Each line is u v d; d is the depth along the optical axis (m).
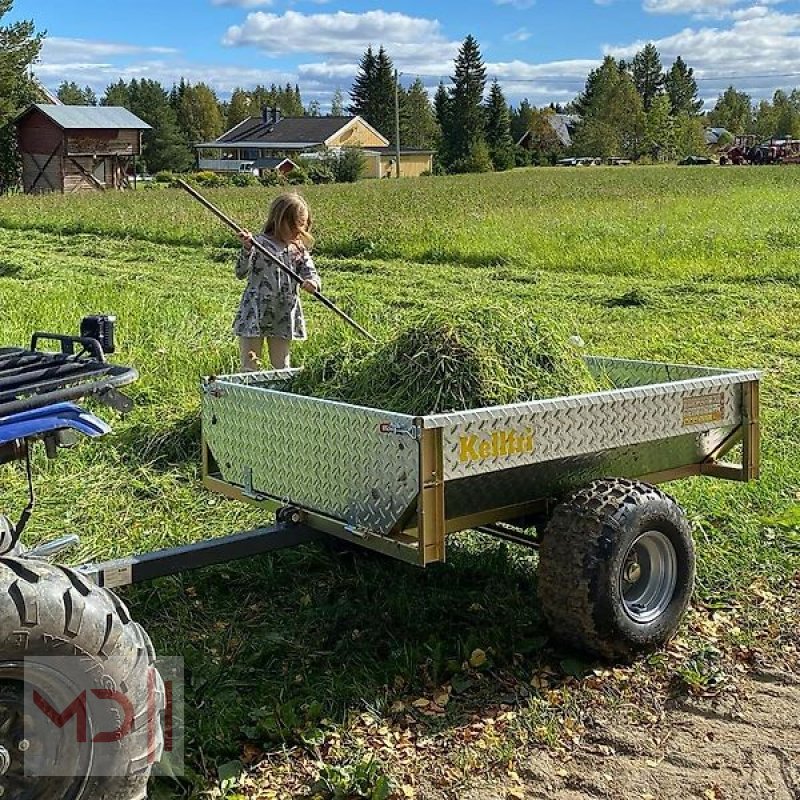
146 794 3.26
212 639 4.44
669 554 4.38
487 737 3.77
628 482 4.32
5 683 2.74
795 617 4.79
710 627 4.67
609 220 25.98
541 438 4.01
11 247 23.59
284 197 7.14
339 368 5.00
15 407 2.76
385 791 3.39
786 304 14.07
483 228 23.45
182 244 24.34
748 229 23.28
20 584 2.66
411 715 3.92
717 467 4.95
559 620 4.18
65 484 6.19
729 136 149.25
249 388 4.48
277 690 4.02
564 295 15.17
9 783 2.78
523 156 118.44
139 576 3.87
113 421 7.28
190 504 5.91
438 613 4.68
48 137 58.25
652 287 15.97
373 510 3.99
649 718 3.96
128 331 10.41
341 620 4.62
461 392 4.33
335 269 19.19
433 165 113.00
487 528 4.88
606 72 148.25
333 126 110.19
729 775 3.61
